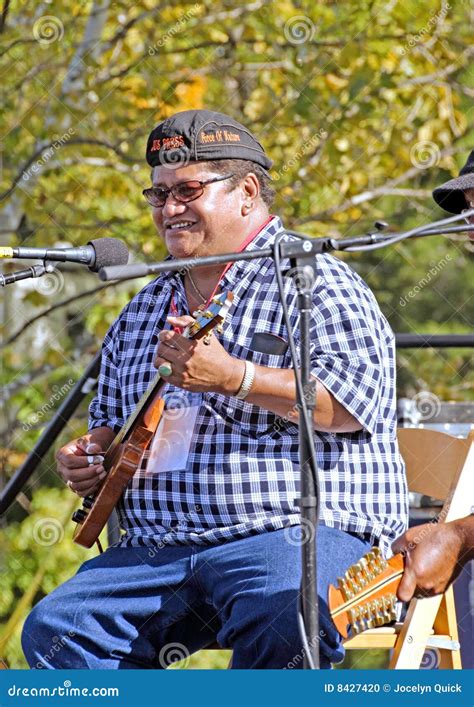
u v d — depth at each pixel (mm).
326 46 19781
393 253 21391
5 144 18406
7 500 11961
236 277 8102
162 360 7176
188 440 7863
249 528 7613
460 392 21016
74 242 18938
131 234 19109
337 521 7555
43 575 18688
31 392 19484
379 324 8023
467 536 7160
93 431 8617
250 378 7266
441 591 7234
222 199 8109
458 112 20406
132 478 8094
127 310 8898
